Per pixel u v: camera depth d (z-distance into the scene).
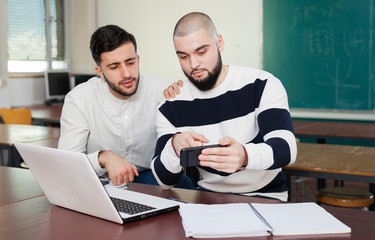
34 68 6.37
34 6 6.31
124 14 6.57
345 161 2.32
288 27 5.35
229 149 1.34
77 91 2.17
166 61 6.35
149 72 6.50
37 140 3.29
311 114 5.31
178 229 1.20
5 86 5.76
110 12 6.67
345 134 3.63
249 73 1.84
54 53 6.64
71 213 1.38
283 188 1.85
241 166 1.42
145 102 2.25
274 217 1.23
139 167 2.32
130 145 2.24
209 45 1.72
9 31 5.99
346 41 5.01
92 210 1.32
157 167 1.68
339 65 5.07
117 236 1.16
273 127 1.65
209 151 1.33
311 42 5.22
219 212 1.28
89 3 6.67
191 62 1.73
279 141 1.54
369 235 1.12
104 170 1.85
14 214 1.38
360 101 5.00
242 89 1.82
